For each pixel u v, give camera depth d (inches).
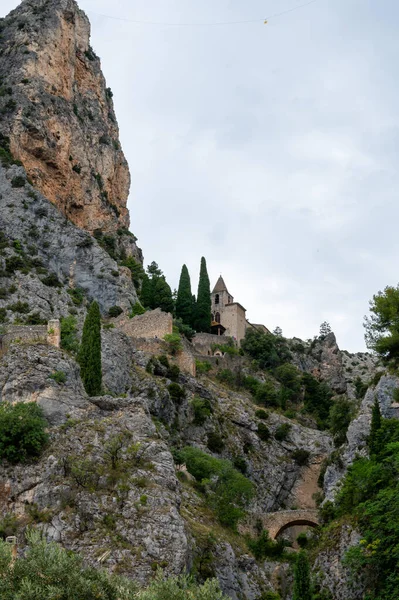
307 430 4197.8
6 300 3853.3
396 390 3245.6
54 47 5354.3
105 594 1499.8
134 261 5339.6
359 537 2393.0
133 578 1978.3
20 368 2479.1
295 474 3996.1
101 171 5575.8
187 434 3639.3
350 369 6333.7
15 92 4948.3
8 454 2210.9
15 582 1429.6
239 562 2618.1
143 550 2053.4
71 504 2122.3
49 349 2598.4
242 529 3009.4
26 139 4793.3
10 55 5196.9
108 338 3521.2
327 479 3592.5
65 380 2509.8
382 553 2161.7
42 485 2155.5
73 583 1457.9
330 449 4069.9
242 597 2452.0
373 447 2664.9
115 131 6122.1
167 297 5201.8
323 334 7022.6
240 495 3112.7
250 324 6161.4
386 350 3435.0
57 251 4389.8
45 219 4475.9
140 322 4178.2
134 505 2148.1
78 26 6107.3
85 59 5984.3
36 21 5383.9
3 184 4507.9
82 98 5772.6
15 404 2379.4
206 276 5659.5
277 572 2763.3
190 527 2507.4
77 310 4025.6
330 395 5290.4
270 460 3969.0
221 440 3740.2
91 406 2445.9
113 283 4448.8
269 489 3836.1
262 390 4606.3
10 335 2719.0
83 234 4574.3
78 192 5196.9
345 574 2335.1
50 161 4896.7
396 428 2650.1
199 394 3973.9
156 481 2252.7
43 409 2375.7
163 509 2150.6
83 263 4456.2
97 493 2161.7
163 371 3821.4
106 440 2322.8
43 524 2066.9
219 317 5856.3
